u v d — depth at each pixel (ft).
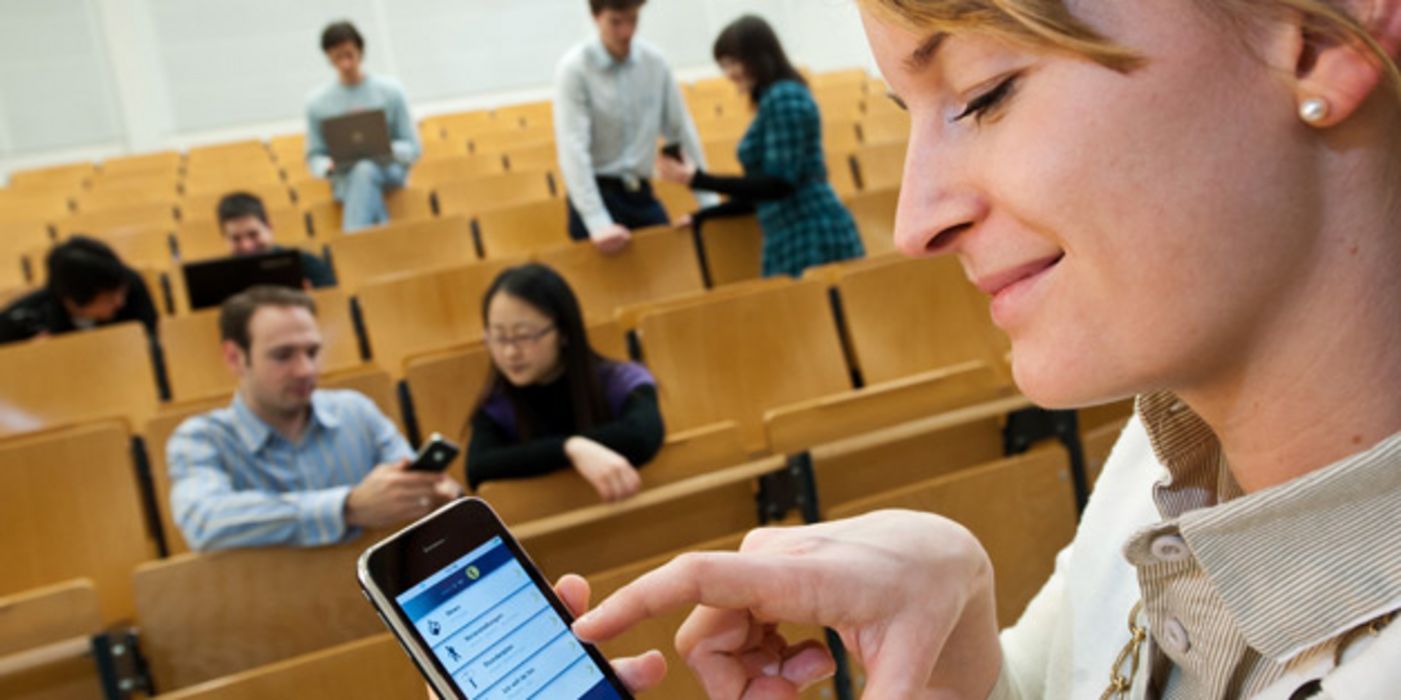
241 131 27.91
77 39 26.84
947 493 5.13
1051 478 5.36
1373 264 0.94
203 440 6.29
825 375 8.16
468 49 29.04
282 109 28.12
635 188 11.50
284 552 4.91
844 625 1.42
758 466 5.23
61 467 6.50
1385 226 0.93
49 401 8.85
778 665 1.54
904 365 8.36
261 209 12.25
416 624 1.67
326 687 4.20
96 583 6.43
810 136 10.21
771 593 1.38
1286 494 0.98
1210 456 1.32
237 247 12.14
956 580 1.48
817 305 8.24
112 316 10.27
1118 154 0.91
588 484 5.51
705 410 7.90
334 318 10.12
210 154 24.22
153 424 6.75
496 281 6.46
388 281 10.27
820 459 5.47
